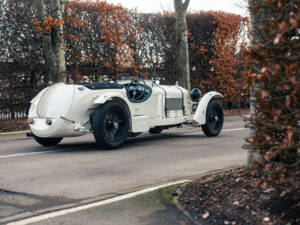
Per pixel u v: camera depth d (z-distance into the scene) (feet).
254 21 12.37
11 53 41.93
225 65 56.85
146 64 52.47
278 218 10.21
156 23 52.80
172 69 54.13
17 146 27.48
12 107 42.52
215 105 31.30
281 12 9.06
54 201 13.34
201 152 23.34
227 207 11.40
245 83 9.48
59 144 28.22
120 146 25.73
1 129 37.22
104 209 12.18
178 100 31.01
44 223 11.09
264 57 9.03
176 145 26.55
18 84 42.60
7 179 16.70
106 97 23.82
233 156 21.76
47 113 24.08
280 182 9.89
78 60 46.60
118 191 14.39
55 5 41.04
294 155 9.93
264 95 8.97
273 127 9.73
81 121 24.30
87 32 47.03
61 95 24.22
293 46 8.94
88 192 14.42
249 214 10.71
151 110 28.07
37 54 43.52
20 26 42.52
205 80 58.08
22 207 12.72
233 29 56.80
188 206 12.01
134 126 26.27
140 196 13.38
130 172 17.81
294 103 9.45
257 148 10.63
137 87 27.45
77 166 19.33
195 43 57.06
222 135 32.24
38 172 18.02
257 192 12.15
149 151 23.98
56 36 41.39
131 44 50.06
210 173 16.48
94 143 28.45
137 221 11.12
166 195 13.41
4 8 41.75
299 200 10.96
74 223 11.05
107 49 48.19
